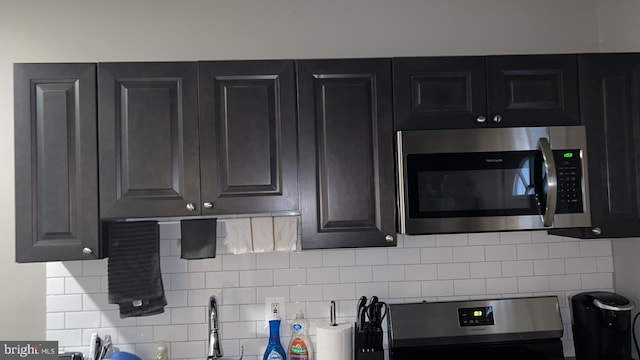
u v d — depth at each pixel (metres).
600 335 2.05
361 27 2.32
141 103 1.92
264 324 2.21
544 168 1.90
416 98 1.98
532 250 2.31
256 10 2.29
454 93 1.98
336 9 2.32
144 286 2.04
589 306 2.07
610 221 1.99
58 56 2.22
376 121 1.96
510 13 2.36
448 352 2.13
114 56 2.24
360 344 2.07
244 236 2.09
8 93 2.19
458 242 2.29
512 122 1.99
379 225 1.95
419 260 2.27
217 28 2.28
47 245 1.88
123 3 2.25
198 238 2.07
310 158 1.94
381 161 1.96
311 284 2.23
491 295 2.29
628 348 2.04
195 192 1.91
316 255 2.24
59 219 1.88
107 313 2.15
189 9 2.28
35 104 1.90
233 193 1.93
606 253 2.34
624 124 2.02
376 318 2.09
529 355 2.15
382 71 1.97
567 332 2.28
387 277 2.26
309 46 2.30
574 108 2.01
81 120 1.90
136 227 2.05
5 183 2.16
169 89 1.93
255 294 2.21
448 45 2.34
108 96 1.91
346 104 1.96
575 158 1.95
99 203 1.89
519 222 1.93
